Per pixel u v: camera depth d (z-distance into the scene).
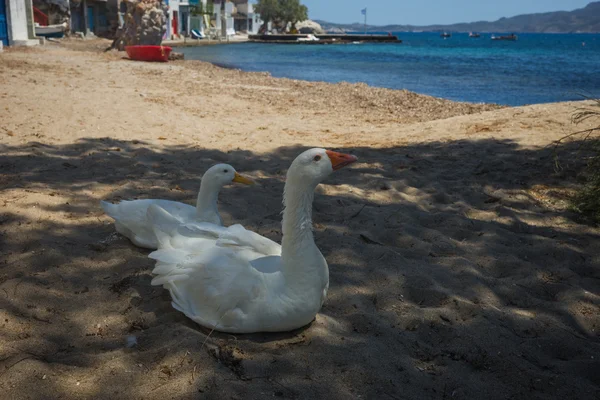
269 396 1.29
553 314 1.78
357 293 1.84
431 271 2.01
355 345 1.51
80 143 3.56
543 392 1.39
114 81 6.93
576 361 1.52
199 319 1.50
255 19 44.31
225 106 5.71
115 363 1.38
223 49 22.83
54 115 4.32
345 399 1.30
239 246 1.67
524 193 2.95
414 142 4.12
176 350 1.42
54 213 2.36
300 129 4.69
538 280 1.99
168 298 1.73
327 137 4.35
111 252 2.01
